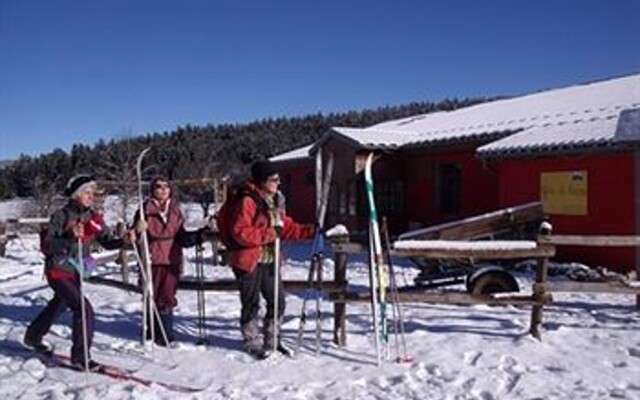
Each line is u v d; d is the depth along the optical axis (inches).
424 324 331.3
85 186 259.6
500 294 296.7
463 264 426.6
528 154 605.9
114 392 227.5
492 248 292.5
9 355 275.9
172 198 295.9
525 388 232.4
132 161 1382.9
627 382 239.5
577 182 570.9
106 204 1146.0
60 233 255.0
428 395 226.4
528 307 375.6
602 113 666.2
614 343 292.2
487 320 341.1
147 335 300.0
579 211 569.6
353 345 289.4
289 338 303.3
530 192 617.6
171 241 291.6
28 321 349.7
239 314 361.1
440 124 938.7
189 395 225.9
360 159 893.2
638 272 506.3
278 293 275.1
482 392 229.8
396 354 275.0
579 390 230.1
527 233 440.1
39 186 1411.2
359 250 285.4
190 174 1664.6
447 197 838.5
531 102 898.1
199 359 270.4
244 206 265.6
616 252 543.8
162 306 291.4
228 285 305.6
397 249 291.7
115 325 334.3
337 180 937.5
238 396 225.0
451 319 343.3
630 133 518.6
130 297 421.7
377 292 283.3
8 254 790.5
